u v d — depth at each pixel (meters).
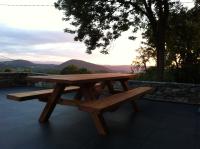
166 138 3.44
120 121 4.29
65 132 3.59
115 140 3.31
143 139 3.39
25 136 3.39
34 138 3.32
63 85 3.97
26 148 2.98
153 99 6.38
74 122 4.11
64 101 4.00
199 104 5.83
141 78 9.19
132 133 3.63
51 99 4.02
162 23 8.71
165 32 9.30
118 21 9.12
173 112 5.06
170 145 3.18
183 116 4.73
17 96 3.87
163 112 5.05
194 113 4.99
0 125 3.87
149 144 3.20
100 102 3.70
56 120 4.21
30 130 3.65
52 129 3.72
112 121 4.28
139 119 4.45
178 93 6.07
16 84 8.38
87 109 3.38
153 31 9.17
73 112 4.80
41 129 3.71
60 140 3.26
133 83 6.73
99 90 5.34
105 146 3.09
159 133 3.66
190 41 9.95
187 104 5.93
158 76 8.71
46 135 3.45
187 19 9.29
